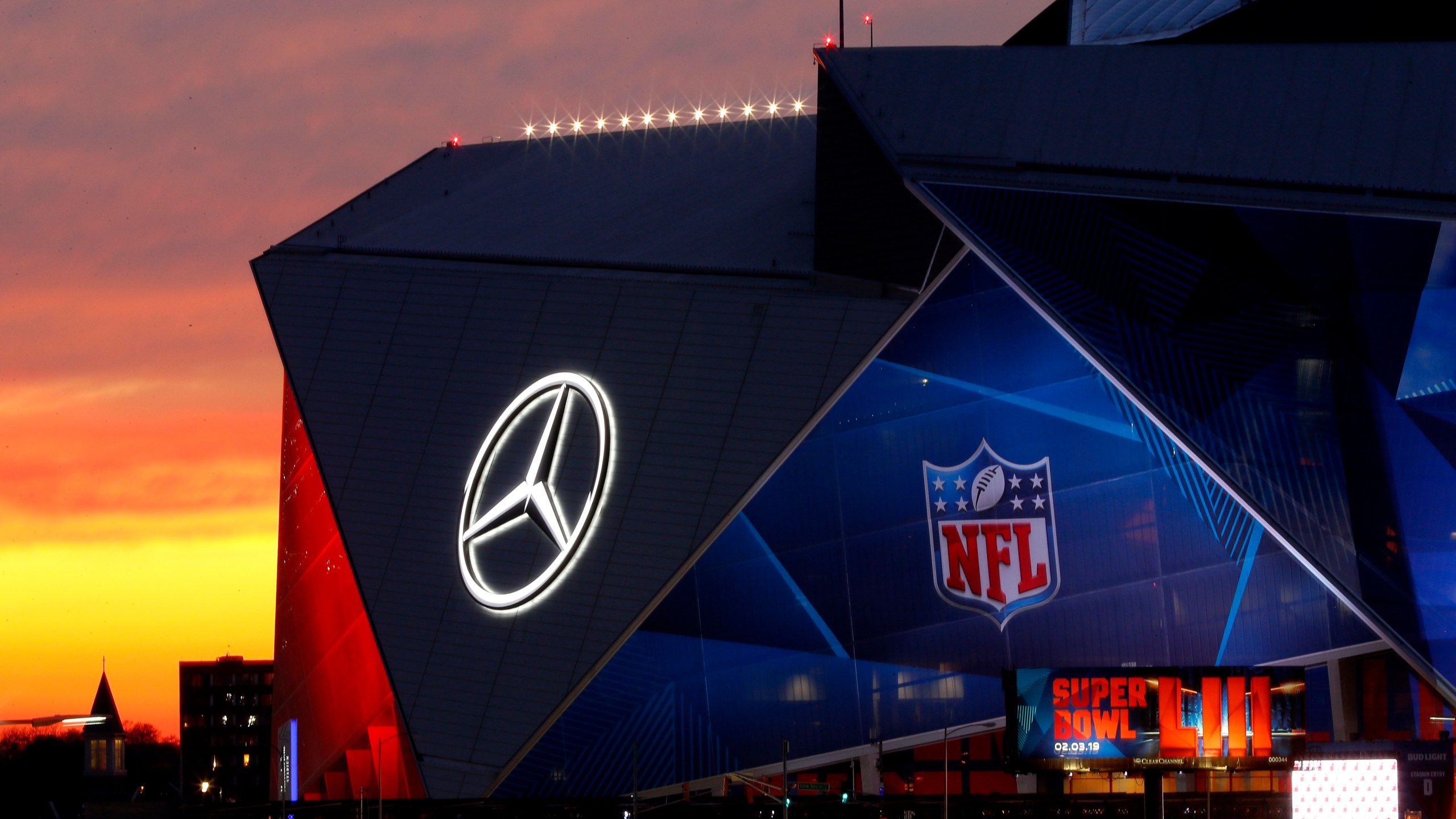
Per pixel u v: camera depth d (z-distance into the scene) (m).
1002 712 90.50
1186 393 88.19
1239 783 96.19
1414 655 84.44
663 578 91.50
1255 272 87.31
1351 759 69.31
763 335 95.88
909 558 92.00
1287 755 79.88
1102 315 89.75
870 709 91.06
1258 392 87.31
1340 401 86.19
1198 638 90.62
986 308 93.06
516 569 95.12
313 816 92.56
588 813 88.50
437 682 94.00
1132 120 92.44
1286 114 89.94
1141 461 91.56
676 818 86.50
